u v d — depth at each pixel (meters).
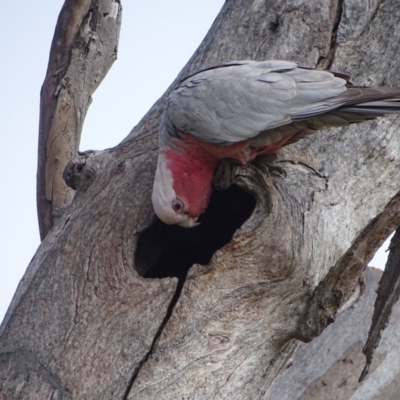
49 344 9.90
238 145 10.15
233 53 11.91
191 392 9.78
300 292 10.27
